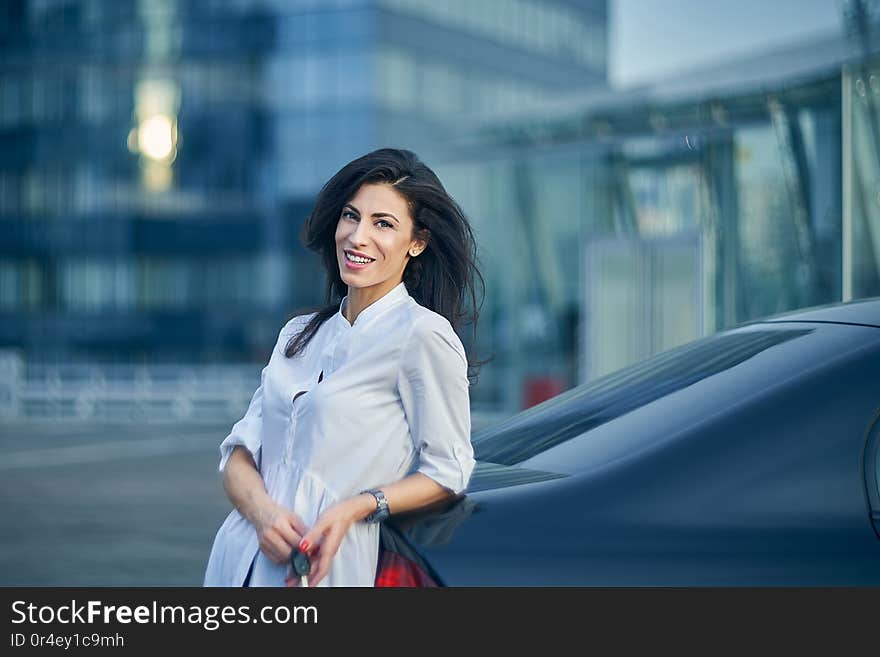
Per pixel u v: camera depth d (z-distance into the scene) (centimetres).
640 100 1673
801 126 1421
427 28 4897
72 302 5159
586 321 1717
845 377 272
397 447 270
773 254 1480
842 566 247
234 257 4922
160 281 5019
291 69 4819
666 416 284
